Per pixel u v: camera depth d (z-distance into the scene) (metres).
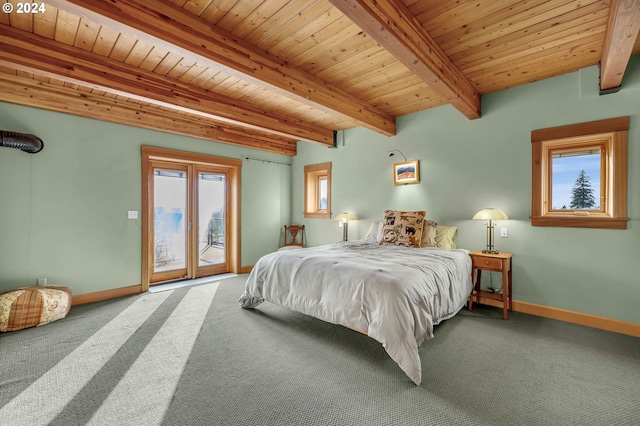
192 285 4.33
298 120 4.45
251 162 5.34
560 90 2.99
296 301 2.58
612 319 2.71
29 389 1.78
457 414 1.57
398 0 1.92
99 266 3.65
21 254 3.16
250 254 5.36
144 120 3.93
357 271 2.28
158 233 4.42
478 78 3.07
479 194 3.52
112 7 1.70
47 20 2.09
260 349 2.31
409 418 1.54
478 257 3.13
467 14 2.08
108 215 3.72
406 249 3.29
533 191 3.14
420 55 2.17
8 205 3.09
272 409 1.61
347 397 1.71
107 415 1.55
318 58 2.69
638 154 2.61
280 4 1.97
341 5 1.58
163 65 2.77
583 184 2.97
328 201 5.27
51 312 2.83
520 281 3.22
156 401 1.67
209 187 4.97
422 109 4.01
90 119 3.58
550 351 2.28
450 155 3.77
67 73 2.39
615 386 1.82
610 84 2.60
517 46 2.48
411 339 1.88
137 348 2.32
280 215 5.83
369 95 3.54
